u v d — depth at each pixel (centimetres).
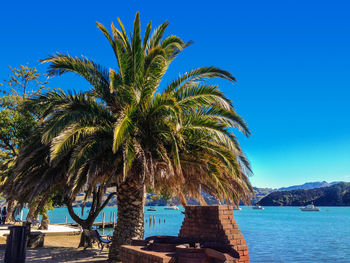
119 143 788
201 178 1062
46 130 811
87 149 874
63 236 2041
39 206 998
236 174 962
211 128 951
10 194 1066
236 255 522
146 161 893
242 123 977
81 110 904
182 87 975
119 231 1009
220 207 614
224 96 933
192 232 683
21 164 893
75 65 930
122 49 959
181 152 1005
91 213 1539
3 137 1945
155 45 1058
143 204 1039
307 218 9612
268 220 8412
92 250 1323
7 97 2102
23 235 616
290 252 2445
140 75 952
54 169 939
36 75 3231
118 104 1023
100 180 1035
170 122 920
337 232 4478
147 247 618
